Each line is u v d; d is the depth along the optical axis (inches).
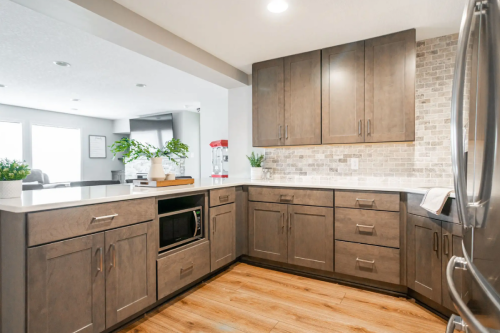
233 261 119.9
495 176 23.5
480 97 26.3
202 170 243.1
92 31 84.2
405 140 94.5
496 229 23.3
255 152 140.0
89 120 309.0
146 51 98.5
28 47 123.0
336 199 96.5
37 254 52.9
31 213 52.2
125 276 69.2
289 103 116.3
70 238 58.3
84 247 60.5
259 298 87.0
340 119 105.4
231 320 74.9
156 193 77.5
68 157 292.7
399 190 86.4
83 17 76.2
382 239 89.5
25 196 65.5
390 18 87.5
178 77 166.7
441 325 72.4
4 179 62.5
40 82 175.8
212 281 99.9
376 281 92.4
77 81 174.4
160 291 78.5
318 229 99.9
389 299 86.5
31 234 52.1
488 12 24.2
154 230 77.3
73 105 248.8
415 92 101.9
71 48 124.5
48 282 54.6
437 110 99.7
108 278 65.2
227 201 107.9
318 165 122.6
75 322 58.8
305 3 79.7
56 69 151.7
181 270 86.0
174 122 284.5
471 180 28.7
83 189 84.7
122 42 91.4
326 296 88.4
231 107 147.6
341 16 86.4
